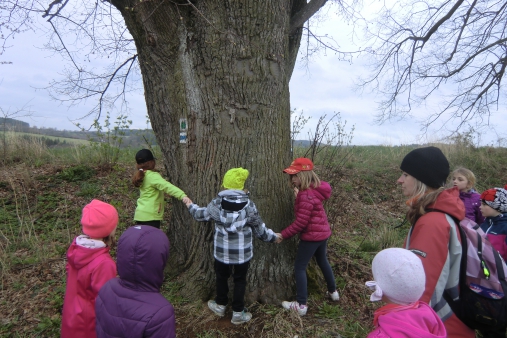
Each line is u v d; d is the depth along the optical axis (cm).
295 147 589
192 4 296
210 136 318
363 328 300
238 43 308
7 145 734
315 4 391
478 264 181
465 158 919
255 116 316
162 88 348
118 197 609
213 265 326
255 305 317
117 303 178
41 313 321
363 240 482
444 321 187
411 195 197
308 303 329
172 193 338
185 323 298
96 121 658
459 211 177
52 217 532
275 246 327
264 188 318
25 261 405
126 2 345
